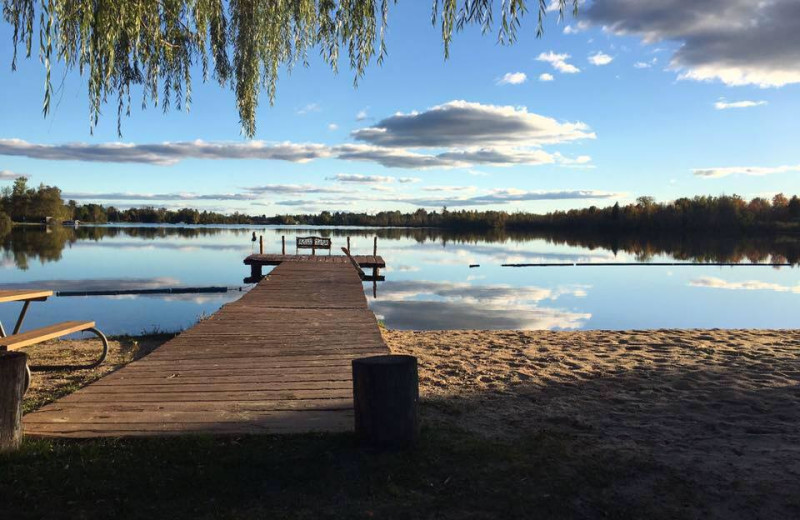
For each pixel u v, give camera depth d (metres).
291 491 2.60
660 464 3.02
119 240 52.28
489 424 3.75
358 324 7.23
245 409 3.77
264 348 5.79
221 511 2.41
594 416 3.99
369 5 4.59
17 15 3.54
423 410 4.04
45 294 5.42
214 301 13.92
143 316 11.34
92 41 3.54
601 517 2.44
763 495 2.66
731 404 4.32
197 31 5.11
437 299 15.23
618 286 19.08
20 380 2.96
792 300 15.67
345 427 3.41
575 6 3.88
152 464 2.84
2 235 53.25
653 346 7.05
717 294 17.03
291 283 12.19
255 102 5.91
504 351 6.75
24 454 2.88
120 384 4.39
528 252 41.94
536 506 2.51
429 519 2.38
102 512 2.39
